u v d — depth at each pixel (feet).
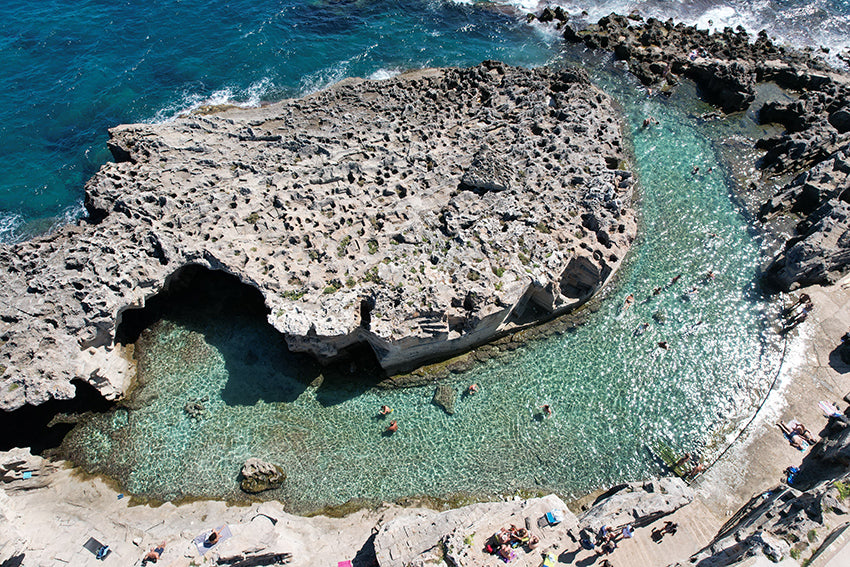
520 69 207.51
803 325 144.25
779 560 91.71
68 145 202.90
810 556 92.63
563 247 142.31
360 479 121.60
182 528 113.09
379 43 244.63
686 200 175.11
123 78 224.74
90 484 121.60
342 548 108.99
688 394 134.10
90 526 112.88
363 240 142.51
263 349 141.08
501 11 266.57
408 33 251.19
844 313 146.41
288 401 132.46
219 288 151.64
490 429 128.67
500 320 135.44
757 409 130.62
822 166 169.68
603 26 248.52
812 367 136.77
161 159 165.17
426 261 137.08
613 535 103.04
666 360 139.54
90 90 219.82
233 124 178.91
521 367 138.21
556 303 143.02
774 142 191.52
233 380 135.95
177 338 143.02
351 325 124.57
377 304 125.80
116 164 165.58
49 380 121.39
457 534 99.66
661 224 168.14
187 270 147.13
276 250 139.74
